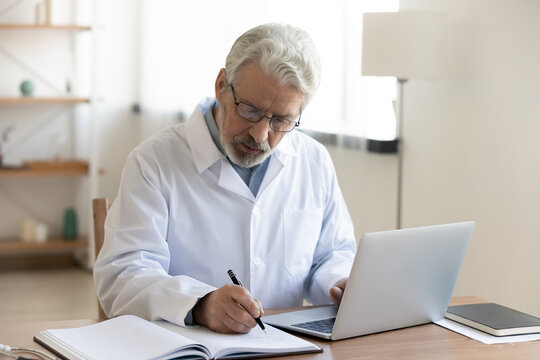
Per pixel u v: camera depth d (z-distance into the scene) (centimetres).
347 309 153
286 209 199
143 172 186
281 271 198
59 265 547
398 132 334
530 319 171
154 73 506
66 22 542
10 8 527
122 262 175
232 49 174
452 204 304
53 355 140
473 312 175
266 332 154
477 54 287
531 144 262
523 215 268
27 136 542
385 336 160
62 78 542
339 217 212
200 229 190
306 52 170
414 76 287
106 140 541
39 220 551
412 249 158
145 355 133
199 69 464
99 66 536
